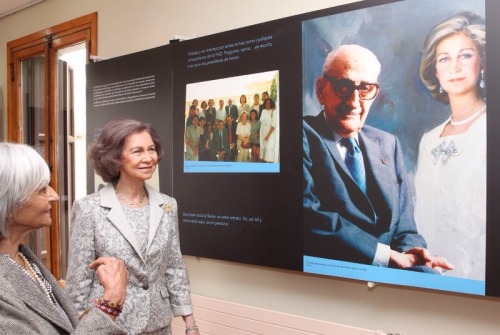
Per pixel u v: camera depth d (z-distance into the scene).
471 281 1.86
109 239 1.81
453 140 1.90
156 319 1.87
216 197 2.72
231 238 2.65
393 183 2.06
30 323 0.96
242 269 2.81
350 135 2.20
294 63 2.38
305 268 2.35
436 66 1.94
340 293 2.39
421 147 1.99
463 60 1.87
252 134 2.56
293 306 2.58
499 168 1.79
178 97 2.92
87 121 3.51
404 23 2.03
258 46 2.53
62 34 4.29
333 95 2.25
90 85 3.49
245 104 2.59
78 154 4.23
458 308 2.02
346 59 2.20
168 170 2.98
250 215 2.57
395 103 2.06
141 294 1.84
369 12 2.13
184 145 2.89
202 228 2.79
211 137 2.75
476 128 1.85
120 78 3.28
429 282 1.96
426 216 1.97
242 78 2.60
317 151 2.30
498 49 1.79
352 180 2.19
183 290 2.03
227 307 2.80
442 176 1.93
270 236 2.48
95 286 1.81
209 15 3.04
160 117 3.03
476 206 1.85
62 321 1.06
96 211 1.83
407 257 2.02
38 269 1.17
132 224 1.86
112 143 1.86
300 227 2.37
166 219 1.97
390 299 2.22
